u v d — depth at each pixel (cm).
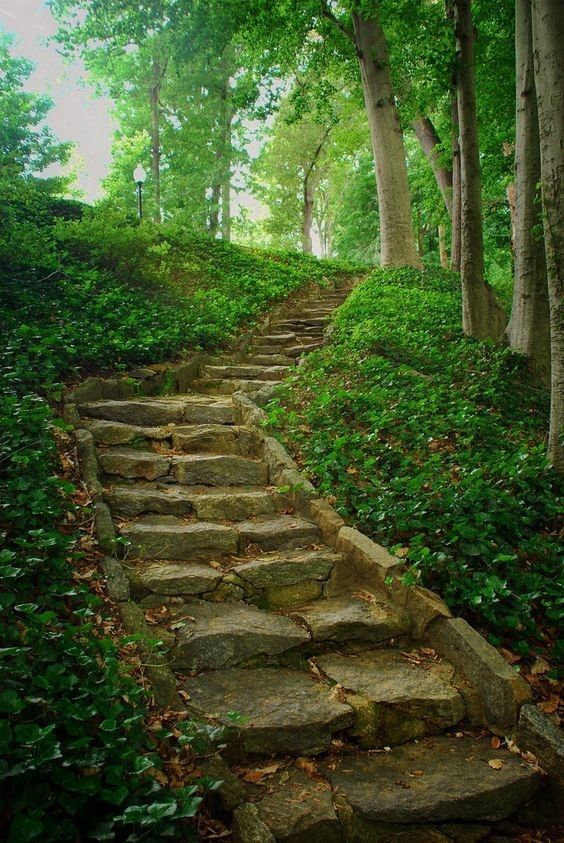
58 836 194
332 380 721
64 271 832
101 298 787
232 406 637
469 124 862
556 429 519
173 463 500
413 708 298
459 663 328
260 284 1209
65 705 228
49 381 535
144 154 2547
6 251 818
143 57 2286
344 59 1588
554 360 518
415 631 354
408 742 290
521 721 288
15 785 199
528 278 796
